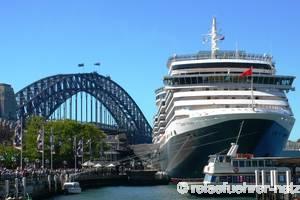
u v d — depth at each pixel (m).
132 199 101.44
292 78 114.25
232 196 97.19
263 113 103.75
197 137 109.75
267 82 113.31
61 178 121.00
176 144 116.12
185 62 118.50
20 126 112.25
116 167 185.12
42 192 100.44
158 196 107.12
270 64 119.50
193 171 116.50
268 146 107.06
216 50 124.56
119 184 168.75
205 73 116.25
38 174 103.25
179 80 115.31
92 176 156.88
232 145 100.12
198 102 111.69
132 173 167.75
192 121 109.50
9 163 166.50
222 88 112.31
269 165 97.62
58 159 185.25
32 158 176.75
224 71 116.06
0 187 76.38
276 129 106.31
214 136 107.38
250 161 97.75
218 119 105.75
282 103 111.44
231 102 109.69
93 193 123.62
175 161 120.44
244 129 104.75
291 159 97.38
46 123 194.12
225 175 97.50
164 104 145.12
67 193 120.56
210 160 100.06
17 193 78.00
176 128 113.81
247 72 108.88
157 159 168.38
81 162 191.88
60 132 189.88
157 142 163.75
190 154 113.31
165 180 143.62
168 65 128.38
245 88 112.00
